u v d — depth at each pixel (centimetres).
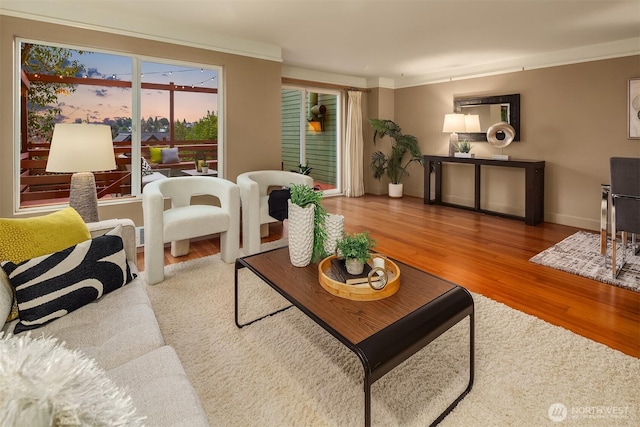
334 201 650
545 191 508
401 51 486
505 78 539
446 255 358
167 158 407
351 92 674
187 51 394
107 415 60
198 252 370
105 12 345
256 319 232
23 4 310
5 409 51
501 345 202
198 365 185
